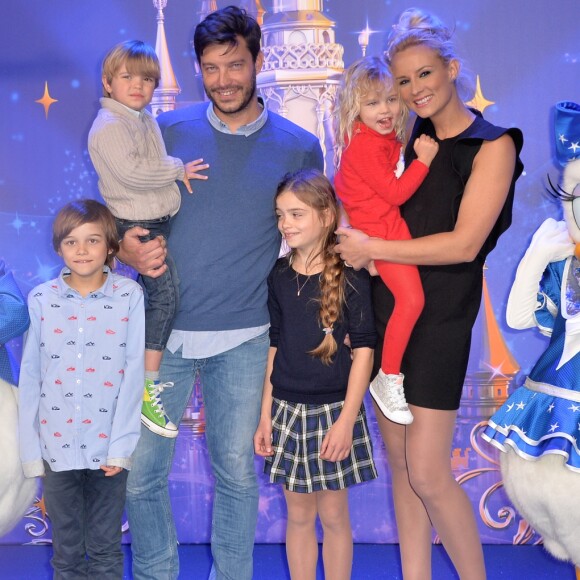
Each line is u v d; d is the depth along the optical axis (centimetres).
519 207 297
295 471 235
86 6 297
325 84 296
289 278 239
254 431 249
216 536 257
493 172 220
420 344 233
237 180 245
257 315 248
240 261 244
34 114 302
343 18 295
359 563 300
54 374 230
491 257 300
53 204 305
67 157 303
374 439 312
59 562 236
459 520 238
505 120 294
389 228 232
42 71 300
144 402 245
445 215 231
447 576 291
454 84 230
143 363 238
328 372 234
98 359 232
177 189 245
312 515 245
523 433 222
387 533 316
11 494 232
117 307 234
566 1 287
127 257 242
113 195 242
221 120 247
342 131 235
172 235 248
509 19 289
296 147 251
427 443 233
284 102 299
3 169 304
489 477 309
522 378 303
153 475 249
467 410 306
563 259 237
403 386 235
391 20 293
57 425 230
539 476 219
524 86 292
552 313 240
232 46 230
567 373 222
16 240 307
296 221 233
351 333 236
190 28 297
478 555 241
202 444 314
